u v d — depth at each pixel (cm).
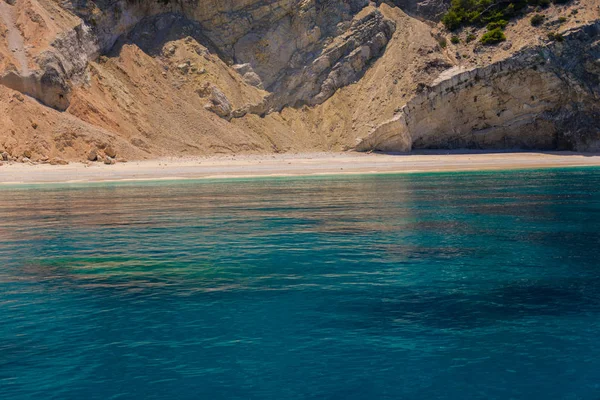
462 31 7269
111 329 982
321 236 1798
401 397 748
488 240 1698
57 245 1698
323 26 7225
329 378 800
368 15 7250
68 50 5666
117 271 1376
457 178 4059
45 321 1023
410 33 7181
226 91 6600
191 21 6856
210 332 967
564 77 6731
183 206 2605
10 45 5384
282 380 795
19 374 818
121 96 5969
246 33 7019
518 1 7200
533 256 1488
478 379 795
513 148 7081
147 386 781
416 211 2325
